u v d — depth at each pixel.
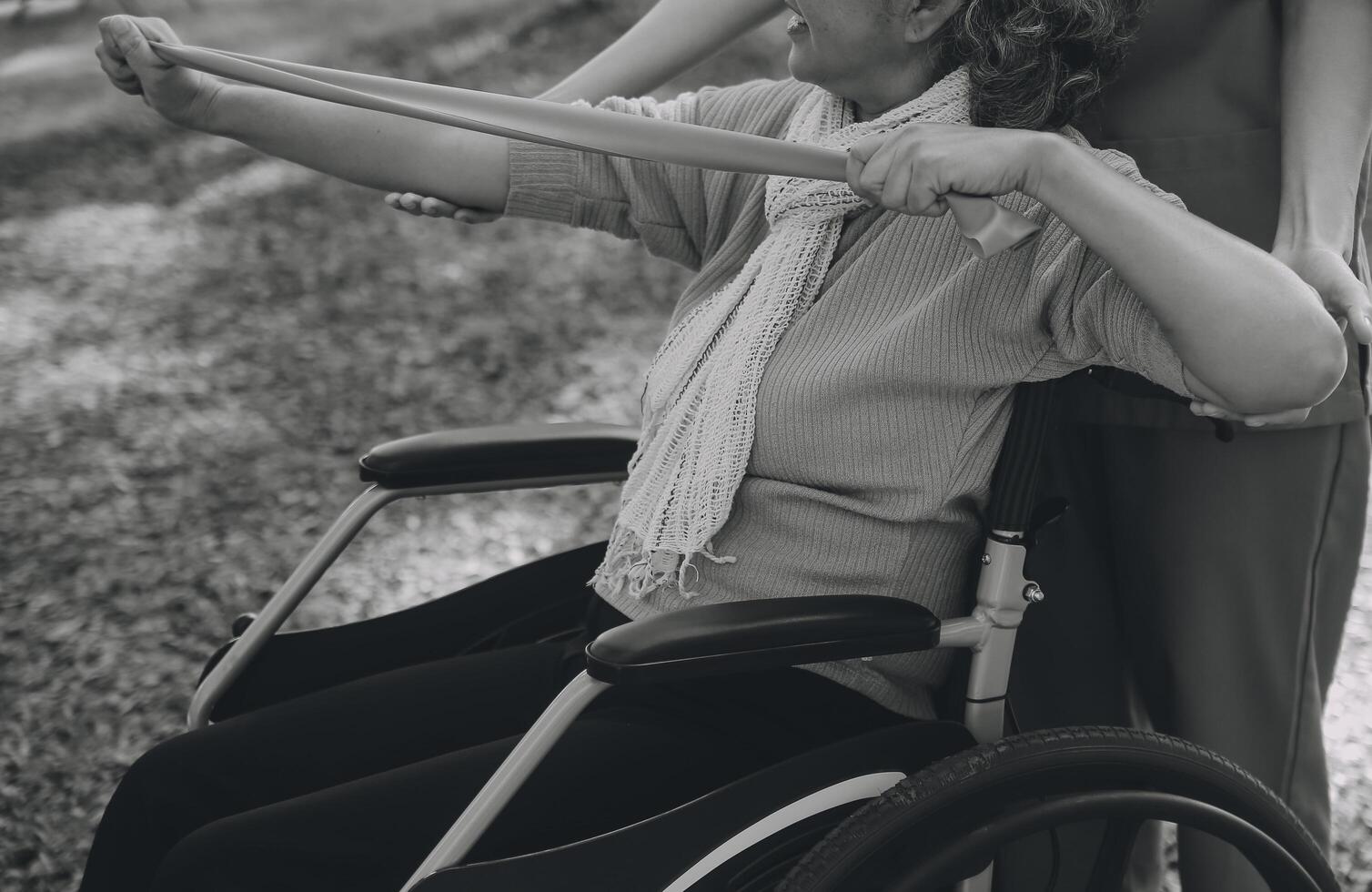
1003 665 1.01
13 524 2.58
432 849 0.94
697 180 1.20
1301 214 0.99
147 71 1.10
